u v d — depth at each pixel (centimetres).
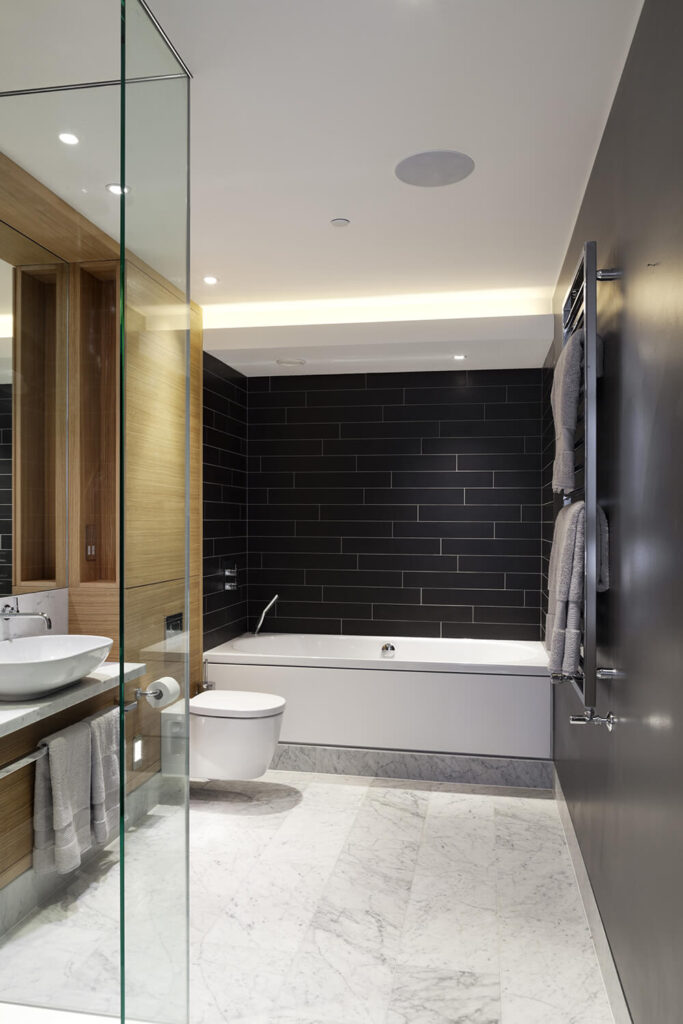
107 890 247
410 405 504
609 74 208
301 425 516
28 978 217
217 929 261
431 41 194
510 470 493
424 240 333
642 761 183
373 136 242
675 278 152
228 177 271
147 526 185
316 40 193
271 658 435
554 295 402
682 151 146
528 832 347
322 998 222
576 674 236
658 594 167
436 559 501
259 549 519
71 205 262
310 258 355
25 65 205
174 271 200
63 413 298
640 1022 185
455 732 418
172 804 200
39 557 291
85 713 260
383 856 320
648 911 177
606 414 234
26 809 243
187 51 197
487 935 258
